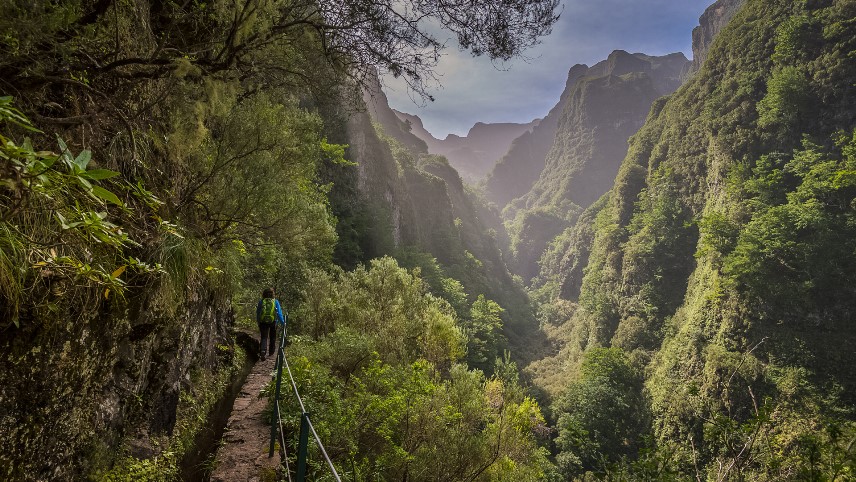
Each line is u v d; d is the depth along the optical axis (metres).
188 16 3.86
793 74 62.81
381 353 10.26
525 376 79.44
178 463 4.34
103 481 3.07
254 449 4.79
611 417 53.78
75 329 2.69
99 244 2.64
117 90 3.25
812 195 51.81
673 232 78.81
